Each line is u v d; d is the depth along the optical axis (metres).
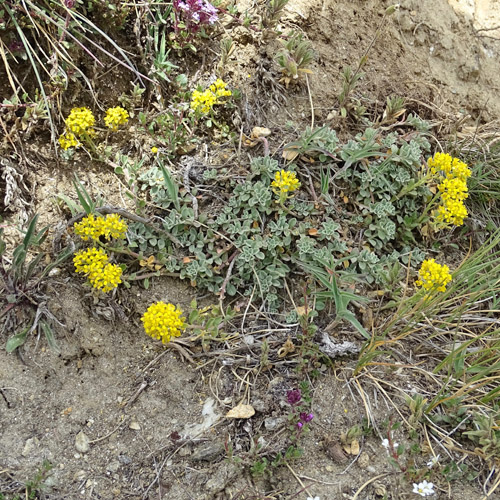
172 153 0.29
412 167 0.29
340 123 0.32
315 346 0.25
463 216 0.27
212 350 0.25
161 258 0.26
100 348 0.24
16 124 0.27
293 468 0.22
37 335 0.24
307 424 0.23
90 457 0.22
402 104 0.32
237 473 0.22
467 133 0.35
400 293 0.27
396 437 0.23
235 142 0.30
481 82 0.38
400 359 0.26
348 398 0.24
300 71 0.31
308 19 0.33
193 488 0.22
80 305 0.25
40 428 0.22
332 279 0.24
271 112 0.31
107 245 0.25
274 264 0.27
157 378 0.24
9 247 0.26
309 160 0.30
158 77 0.30
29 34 0.28
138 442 0.23
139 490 0.22
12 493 0.21
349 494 0.22
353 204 0.29
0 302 0.24
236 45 0.32
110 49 0.30
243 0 0.33
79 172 0.28
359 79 0.34
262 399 0.24
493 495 0.22
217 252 0.27
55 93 0.28
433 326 0.26
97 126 0.29
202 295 0.26
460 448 0.23
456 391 0.25
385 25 0.36
